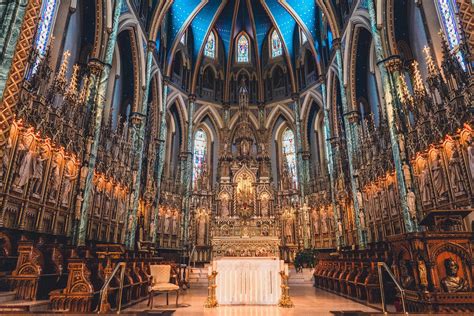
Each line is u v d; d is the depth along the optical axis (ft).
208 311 28.07
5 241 32.60
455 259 25.03
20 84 30.07
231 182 100.73
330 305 32.55
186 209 94.63
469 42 29.58
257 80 119.75
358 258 39.27
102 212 56.18
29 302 25.94
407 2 63.31
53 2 52.65
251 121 115.44
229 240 89.15
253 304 31.48
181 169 99.66
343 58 76.38
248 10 116.67
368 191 64.28
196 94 111.65
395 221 54.60
